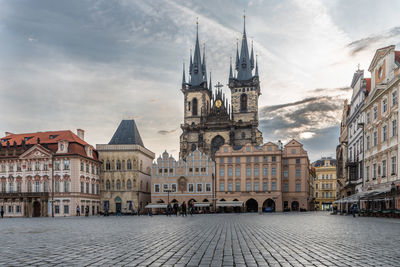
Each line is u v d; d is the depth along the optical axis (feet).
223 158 398.83
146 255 50.83
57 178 354.95
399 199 174.81
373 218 169.68
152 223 140.46
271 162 390.01
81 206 356.18
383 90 200.34
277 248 58.23
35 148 360.48
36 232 95.04
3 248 59.26
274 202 385.91
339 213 258.98
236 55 571.28
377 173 211.82
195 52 571.69
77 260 46.73
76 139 375.45
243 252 53.78
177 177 400.26
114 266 42.63
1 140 392.68
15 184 365.20
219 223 136.67
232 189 394.11
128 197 394.11
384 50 203.92
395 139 184.34
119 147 401.29
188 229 102.73
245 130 517.96
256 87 533.96
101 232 93.09
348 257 49.03
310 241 68.28
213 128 520.83
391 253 52.42
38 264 43.93
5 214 356.59
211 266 42.65
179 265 43.29
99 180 399.03
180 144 534.37
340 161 366.02
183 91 563.07
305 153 395.75
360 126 244.01
